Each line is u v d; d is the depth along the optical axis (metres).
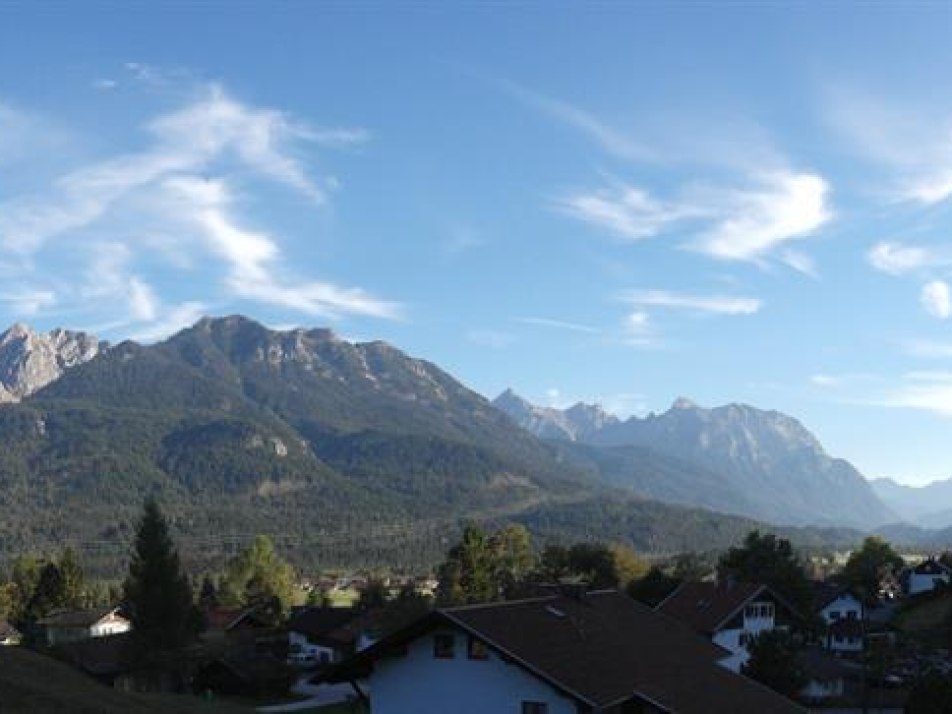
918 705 54.62
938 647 93.94
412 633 37.03
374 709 37.72
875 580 146.75
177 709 41.19
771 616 83.19
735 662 77.50
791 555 111.00
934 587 125.38
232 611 137.75
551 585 92.50
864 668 72.50
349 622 112.38
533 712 35.06
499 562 138.75
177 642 86.38
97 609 131.50
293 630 116.62
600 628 41.50
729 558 111.25
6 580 195.75
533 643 36.25
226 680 86.25
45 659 40.44
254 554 170.50
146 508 89.44
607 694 33.91
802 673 64.75
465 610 37.44
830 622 110.88
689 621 76.94
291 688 89.44
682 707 34.97
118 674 86.25
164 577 87.06
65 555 155.00
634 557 133.75
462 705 36.22
